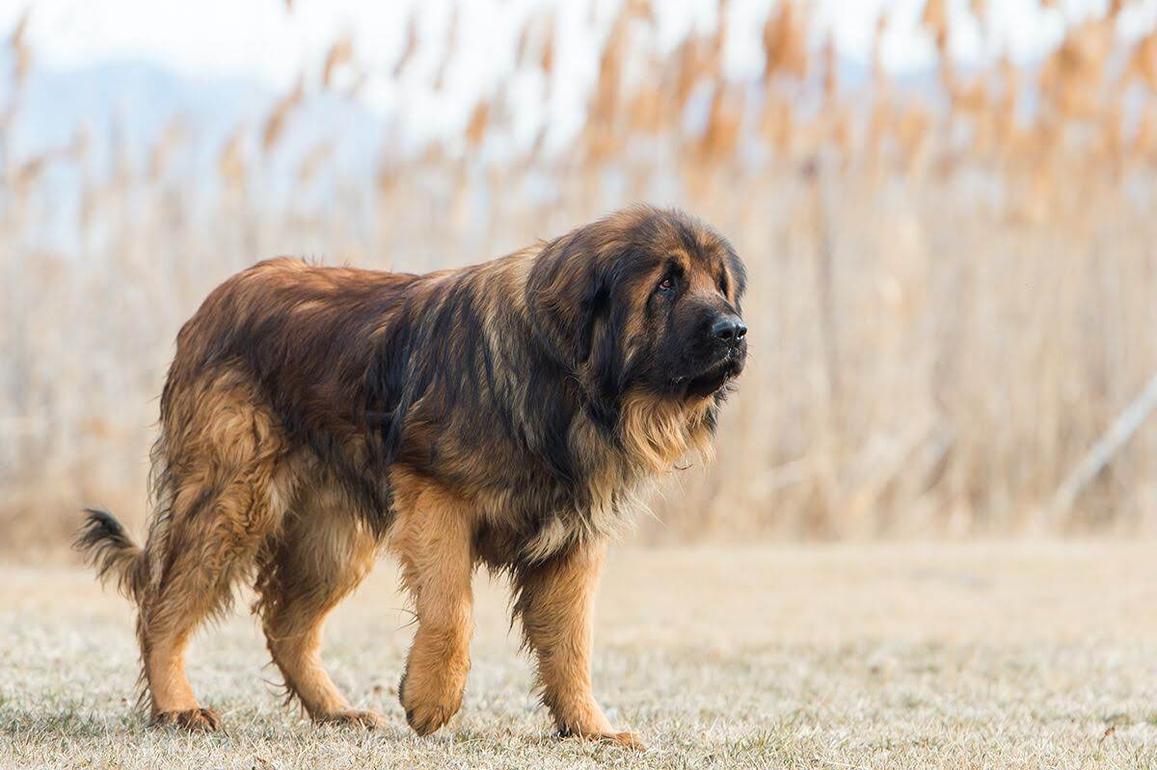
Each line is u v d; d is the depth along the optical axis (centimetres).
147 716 754
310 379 758
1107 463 2292
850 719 811
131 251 1984
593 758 661
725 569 1680
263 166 2019
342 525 802
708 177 2017
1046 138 2167
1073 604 1427
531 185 2055
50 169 2014
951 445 2231
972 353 2230
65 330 1959
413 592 686
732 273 720
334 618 1288
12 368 1956
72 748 640
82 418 1912
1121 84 2211
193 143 2080
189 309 1986
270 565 807
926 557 1803
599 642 1162
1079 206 2227
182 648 757
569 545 715
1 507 1858
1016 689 952
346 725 769
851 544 2036
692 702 874
